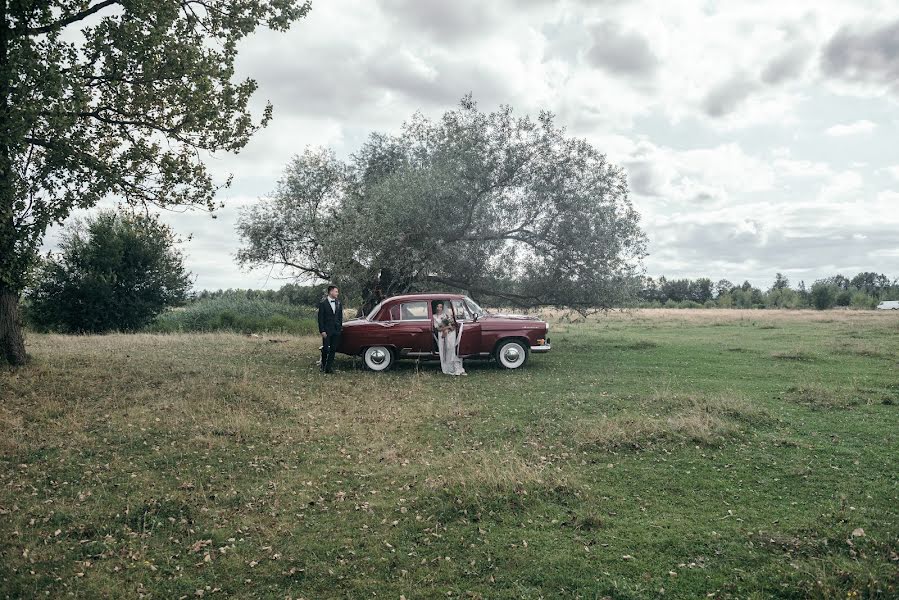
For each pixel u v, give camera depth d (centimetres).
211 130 1300
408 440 879
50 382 1160
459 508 617
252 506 638
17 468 750
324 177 2242
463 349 1490
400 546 542
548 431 910
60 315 2698
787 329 2973
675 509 611
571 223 1852
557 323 3731
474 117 1906
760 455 777
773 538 532
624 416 959
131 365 1378
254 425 939
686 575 477
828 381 1342
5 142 1012
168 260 2925
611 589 458
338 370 1481
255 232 2258
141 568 511
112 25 1152
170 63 1203
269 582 488
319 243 2072
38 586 479
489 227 1888
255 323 2778
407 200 1756
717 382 1330
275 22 1333
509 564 502
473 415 1016
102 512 620
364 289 1928
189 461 780
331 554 530
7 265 1193
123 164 1206
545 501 635
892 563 488
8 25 1152
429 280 1964
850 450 793
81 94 1047
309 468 758
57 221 1172
